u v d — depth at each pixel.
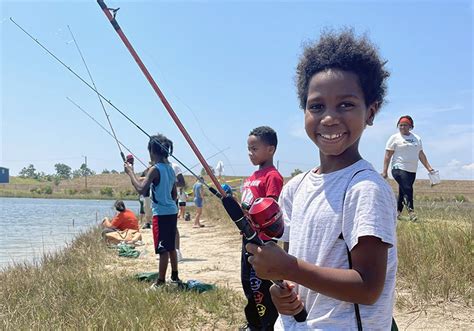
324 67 2.08
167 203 6.11
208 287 6.00
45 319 4.73
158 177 6.04
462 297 5.04
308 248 2.00
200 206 14.84
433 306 4.89
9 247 11.27
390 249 1.95
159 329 4.53
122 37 2.55
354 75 2.05
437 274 5.53
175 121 2.58
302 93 2.24
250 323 4.45
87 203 42.91
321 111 2.06
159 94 2.60
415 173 9.40
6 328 4.49
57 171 81.38
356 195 1.91
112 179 73.81
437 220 8.02
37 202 44.56
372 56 2.09
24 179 81.19
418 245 6.15
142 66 2.57
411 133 9.43
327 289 1.81
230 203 2.00
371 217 1.84
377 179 1.94
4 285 6.26
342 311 1.92
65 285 5.91
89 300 5.25
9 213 26.03
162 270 6.07
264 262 1.84
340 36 2.11
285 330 2.06
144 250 9.98
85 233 12.66
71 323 4.59
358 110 2.04
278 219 2.06
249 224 1.98
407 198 9.38
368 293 1.81
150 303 5.14
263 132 4.61
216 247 10.20
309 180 2.14
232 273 7.29
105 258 8.70
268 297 4.20
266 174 4.53
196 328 4.62
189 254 9.27
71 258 8.63
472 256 5.62
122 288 5.77
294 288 2.09
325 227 1.96
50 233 14.48
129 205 38.72
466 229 6.30
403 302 4.96
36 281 6.30
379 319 1.89
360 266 1.84
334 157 2.10
